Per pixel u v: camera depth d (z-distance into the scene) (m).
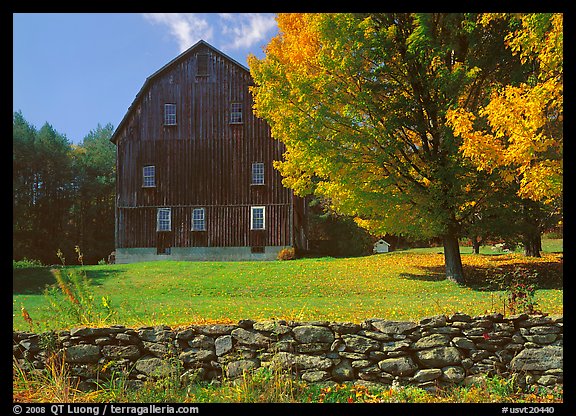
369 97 14.93
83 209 53.44
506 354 6.33
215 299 14.27
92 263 47.81
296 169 16.94
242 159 28.67
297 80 14.77
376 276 17.97
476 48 15.65
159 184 28.92
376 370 6.32
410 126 16.19
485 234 16.11
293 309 10.94
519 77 14.94
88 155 58.09
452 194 15.06
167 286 16.97
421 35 14.23
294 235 29.77
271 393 5.81
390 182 15.06
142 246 28.77
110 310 7.75
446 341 6.37
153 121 29.23
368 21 14.42
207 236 28.47
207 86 29.08
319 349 6.41
